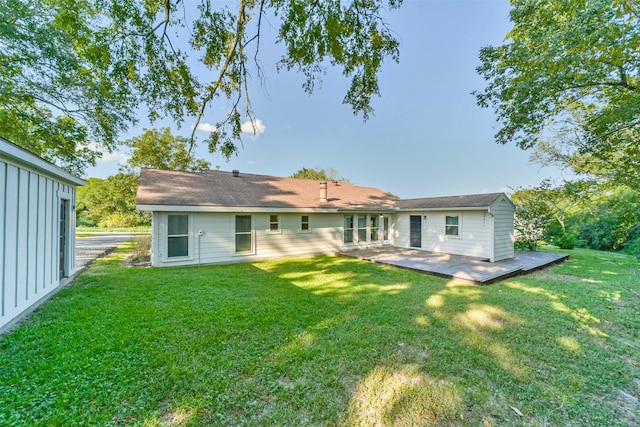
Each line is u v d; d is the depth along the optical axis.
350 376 2.63
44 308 4.38
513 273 7.42
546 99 8.09
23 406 2.08
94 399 2.19
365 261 9.94
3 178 3.55
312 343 3.28
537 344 3.33
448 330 3.71
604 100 8.58
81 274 7.16
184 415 2.06
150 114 4.88
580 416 2.15
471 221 10.27
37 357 2.82
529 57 6.29
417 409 2.20
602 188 11.80
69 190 6.47
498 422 2.08
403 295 5.43
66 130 10.29
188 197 9.07
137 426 1.93
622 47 4.38
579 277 7.32
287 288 5.95
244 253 9.93
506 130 9.25
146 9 3.99
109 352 2.95
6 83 8.43
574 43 5.38
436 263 8.89
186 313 4.21
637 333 3.67
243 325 3.77
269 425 2.00
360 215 13.27
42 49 8.23
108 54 3.98
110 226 26.72
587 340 3.46
